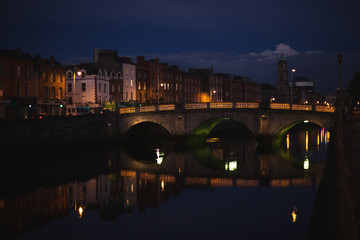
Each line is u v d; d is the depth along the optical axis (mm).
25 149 38000
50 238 15883
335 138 14211
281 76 166125
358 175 10008
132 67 83000
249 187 25609
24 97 57062
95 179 29328
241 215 18469
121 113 55719
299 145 53125
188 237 15547
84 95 70438
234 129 90062
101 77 71375
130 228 17078
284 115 47094
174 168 35062
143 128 63281
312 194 22781
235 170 33562
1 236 16188
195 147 53531
